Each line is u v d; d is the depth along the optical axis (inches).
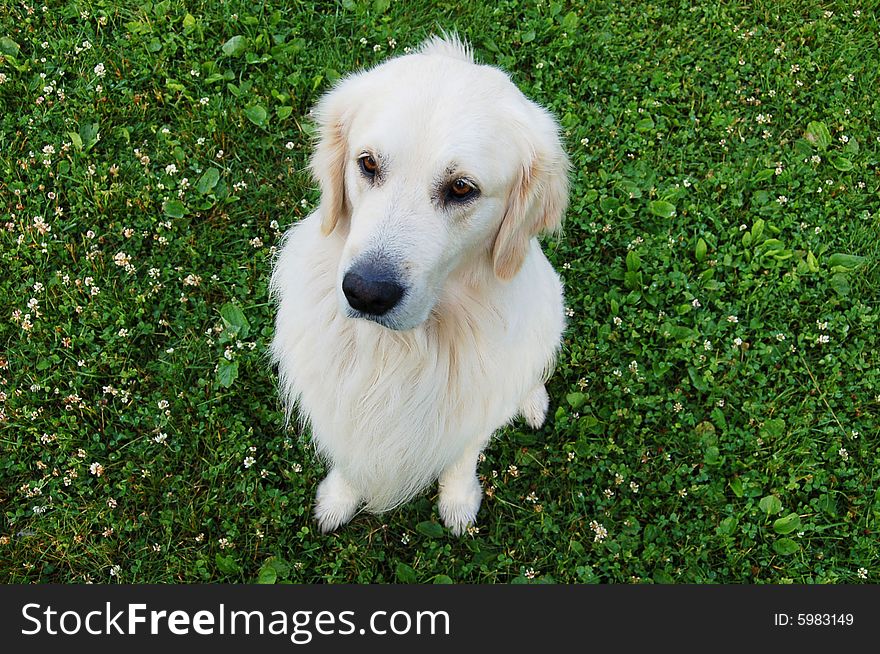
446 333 30.5
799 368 41.4
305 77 46.8
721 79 50.5
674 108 48.4
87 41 46.3
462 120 25.9
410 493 36.1
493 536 37.5
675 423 40.0
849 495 39.0
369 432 32.9
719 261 43.9
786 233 45.5
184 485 36.7
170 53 46.8
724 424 39.9
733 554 37.2
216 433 37.5
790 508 38.6
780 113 49.4
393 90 26.7
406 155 25.8
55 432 36.9
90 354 38.4
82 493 35.9
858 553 37.6
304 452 38.3
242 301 40.8
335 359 31.6
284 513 37.0
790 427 40.1
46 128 43.8
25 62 44.9
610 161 46.6
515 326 30.9
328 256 30.0
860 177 47.3
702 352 41.5
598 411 40.2
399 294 25.7
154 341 39.8
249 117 44.7
